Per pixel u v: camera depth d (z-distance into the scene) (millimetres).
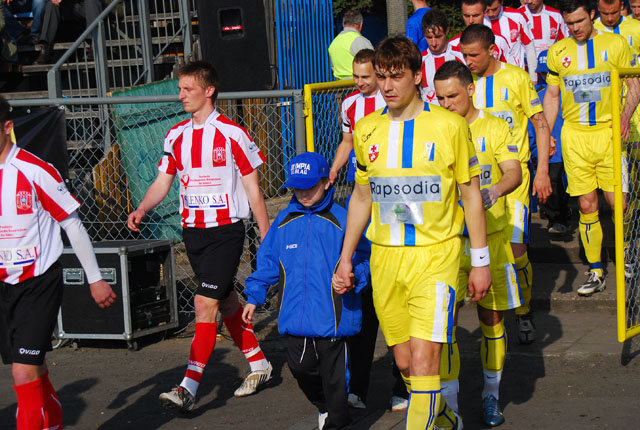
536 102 5484
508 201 5406
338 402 4301
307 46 11102
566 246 7797
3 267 3957
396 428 4551
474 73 5523
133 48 11344
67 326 6305
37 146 6879
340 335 4219
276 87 10086
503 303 4527
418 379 3693
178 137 5148
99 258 6156
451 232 3752
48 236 4043
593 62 6477
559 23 8414
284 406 5031
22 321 3963
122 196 8547
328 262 4305
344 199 6605
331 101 6594
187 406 4859
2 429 4859
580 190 6645
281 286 4406
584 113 6566
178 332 6711
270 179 7512
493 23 7273
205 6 7898
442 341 3707
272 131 7812
